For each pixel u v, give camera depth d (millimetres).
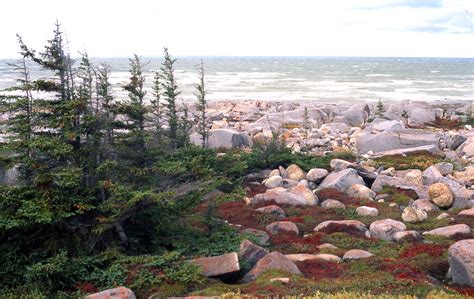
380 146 39562
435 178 29016
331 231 20844
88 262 14219
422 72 174375
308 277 15008
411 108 61281
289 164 31500
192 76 140250
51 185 14594
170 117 26859
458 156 37875
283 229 20688
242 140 40812
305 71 182375
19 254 14156
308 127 51219
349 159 35469
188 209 17016
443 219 22344
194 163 18609
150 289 13516
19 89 15023
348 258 16984
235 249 16391
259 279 14266
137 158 17281
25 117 15234
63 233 14812
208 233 17984
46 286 13391
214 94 93812
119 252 14883
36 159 15062
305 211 23766
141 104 17594
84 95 15789
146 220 16438
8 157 14906
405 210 22594
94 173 15508
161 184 16922
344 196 26297
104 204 14688
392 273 15133
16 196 14094
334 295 11977
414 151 37094
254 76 147750
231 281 15094
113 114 16547
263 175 30141
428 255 16969
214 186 17453
